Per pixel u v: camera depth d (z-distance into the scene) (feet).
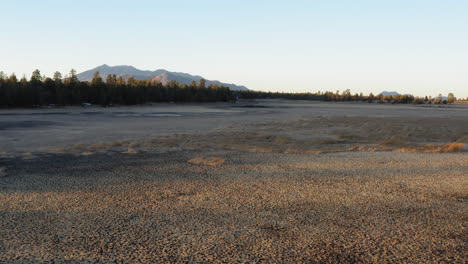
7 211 27.48
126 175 42.24
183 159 55.42
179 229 23.89
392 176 41.75
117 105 386.52
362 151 67.10
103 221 25.34
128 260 19.08
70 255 19.63
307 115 220.23
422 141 87.81
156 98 487.61
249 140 85.56
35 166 48.80
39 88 349.20
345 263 19.07
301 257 19.72
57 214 26.86
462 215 27.48
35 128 117.91
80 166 48.83
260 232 23.49
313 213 27.66
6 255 19.52
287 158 56.08
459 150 66.59
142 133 102.06
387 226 24.91
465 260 19.53
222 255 19.85
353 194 33.45
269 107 403.34
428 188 35.99
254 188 35.50
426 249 21.01
